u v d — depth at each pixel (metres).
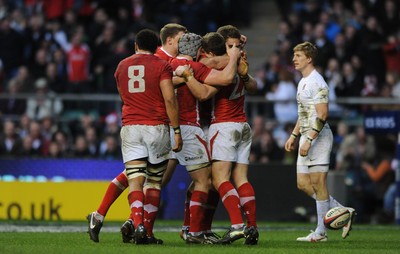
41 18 79.38
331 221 35.34
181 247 31.62
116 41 75.75
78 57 74.38
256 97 68.81
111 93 70.69
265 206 55.72
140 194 32.50
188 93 33.50
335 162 60.00
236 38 34.00
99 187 53.84
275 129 61.56
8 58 77.06
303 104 36.28
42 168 56.84
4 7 83.44
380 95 70.75
